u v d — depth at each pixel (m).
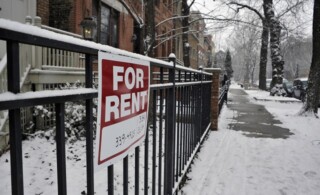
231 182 4.68
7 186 3.69
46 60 6.68
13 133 1.11
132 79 2.04
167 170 3.47
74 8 9.14
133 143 2.12
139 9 11.73
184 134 4.59
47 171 4.34
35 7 8.25
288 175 5.05
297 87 22.98
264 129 9.20
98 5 10.73
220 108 12.89
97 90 1.61
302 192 4.38
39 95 1.20
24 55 6.00
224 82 16.75
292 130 9.09
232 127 9.45
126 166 2.05
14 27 1.06
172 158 3.52
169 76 3.37
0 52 5.83
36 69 6.25
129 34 13.75
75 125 5.79
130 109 2.02
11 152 1.12
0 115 5.12
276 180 4.81
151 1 8.23
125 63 1.90
